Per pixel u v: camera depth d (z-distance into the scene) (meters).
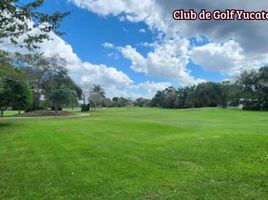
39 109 49.62
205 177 6.62
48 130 16.17
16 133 15.40
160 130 16.38
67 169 7.68
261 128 20.06
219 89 90.50
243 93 76.44
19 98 24.89
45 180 6.84
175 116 45.84
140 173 7.14
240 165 7.35
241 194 5.58
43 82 48.19
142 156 8.80
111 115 47.72
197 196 5.57
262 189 5.79
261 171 6.82
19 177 7.12
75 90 58.66
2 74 16.77
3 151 10.46
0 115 40.69
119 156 8.92
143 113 57.56
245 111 63.38
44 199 5.74
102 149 10.07
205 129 18.30
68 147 10.68
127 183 6.45
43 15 7.14
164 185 6.23
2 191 6.19
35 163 8.48
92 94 79.69
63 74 50.50
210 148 8.99
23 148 10.90
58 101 46.66
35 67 43.88
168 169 7.42
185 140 10.60
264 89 73.00
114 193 5.90
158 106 118.56
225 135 11.02
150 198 5.57
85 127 17.75
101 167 7.77
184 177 6.70
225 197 5.48
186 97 99.62
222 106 90.00
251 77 76.06
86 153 9.52
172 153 8.85
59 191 6.12
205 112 59.81
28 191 6.17
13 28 7.27
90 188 6.22
